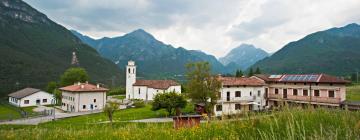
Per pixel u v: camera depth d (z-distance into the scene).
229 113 11.67
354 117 9.41
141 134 10.84
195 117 13.34
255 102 57.28
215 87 47.38
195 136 9.66
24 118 59.41
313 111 10.41
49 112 70.69
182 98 53.22
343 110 10.70
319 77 50.41
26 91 94.06
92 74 171.25
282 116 10.01
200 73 47.50
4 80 113.25
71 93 75.31
